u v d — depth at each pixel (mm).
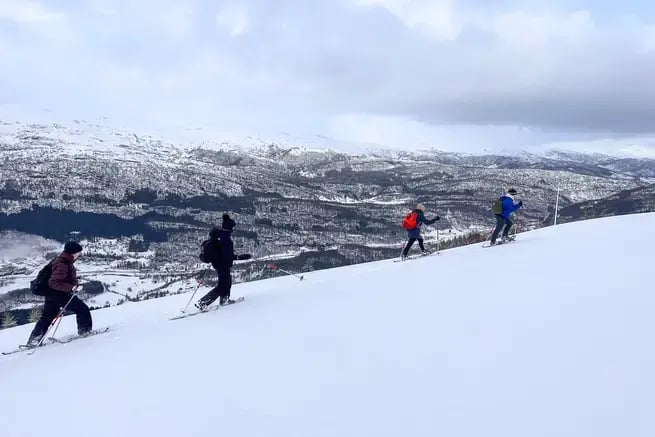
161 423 4391
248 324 8039
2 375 7176
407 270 12156
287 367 5418
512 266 10406
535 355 4742
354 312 7738
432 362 4945
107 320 11648
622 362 4312
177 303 13461
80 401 5320
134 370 6195
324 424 3932
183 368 5934
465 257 13219
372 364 5137
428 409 3926
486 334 5602
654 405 3496
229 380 5258
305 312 8359
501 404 3832
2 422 5008
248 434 3939
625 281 7520
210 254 10375
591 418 3445
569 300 6645
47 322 9422
